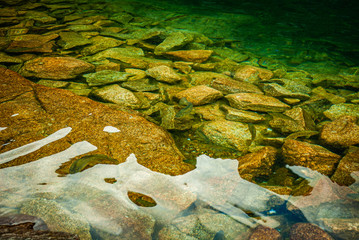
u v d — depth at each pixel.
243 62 5.96
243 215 2.24
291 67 5.93
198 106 4.12
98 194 2.30
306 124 3.80
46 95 3.54
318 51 6.89
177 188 2.47
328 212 2.30
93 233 1.96
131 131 3.15
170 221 2.13
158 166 2.73
